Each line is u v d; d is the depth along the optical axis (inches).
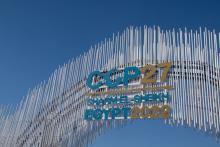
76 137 564.4
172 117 510.9
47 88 621.0
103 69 575.8
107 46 586.9
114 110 544.4
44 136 589.6
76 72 599.8
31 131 608.4
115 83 557.0
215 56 525.3
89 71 586.6
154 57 549.0
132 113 532.1
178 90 522.0
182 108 511.8
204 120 498.9
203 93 511.8
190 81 522.0
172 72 533.0
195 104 509.0
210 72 519.2
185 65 531.5
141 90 538.9
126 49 569.6
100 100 559.5
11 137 623.5
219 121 495.2
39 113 612.1
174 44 547.2
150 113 521.7
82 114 569.3
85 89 579.5
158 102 524.7
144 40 563.2
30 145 600.1
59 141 574.9
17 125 627.8
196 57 530.9
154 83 535.2
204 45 533.6
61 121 584.7
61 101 596.4
